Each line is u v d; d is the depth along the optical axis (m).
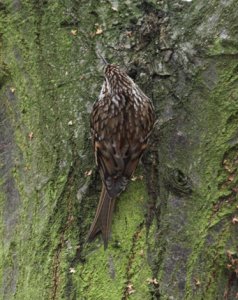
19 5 4.96
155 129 4.45
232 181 4.29
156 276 4.09
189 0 4.76
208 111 4.42
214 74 4.48
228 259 4.16
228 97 4.43
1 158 4.67
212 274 4.16
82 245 4.18
